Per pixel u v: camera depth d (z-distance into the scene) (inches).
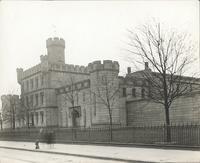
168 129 845.2
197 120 1208.8
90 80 1847.9
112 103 1621.6
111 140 1029.2
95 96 1787.6
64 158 705.6
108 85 1732.3
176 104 1307.8
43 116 2370.8
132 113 1614.2
